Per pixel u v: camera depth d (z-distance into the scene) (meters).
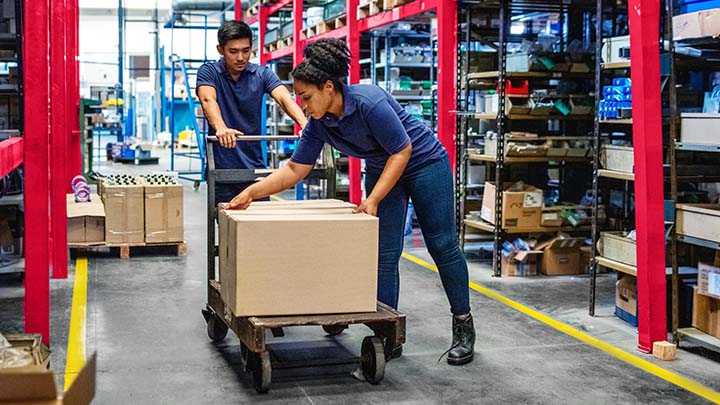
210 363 4.25
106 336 4.76
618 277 5.65
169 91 24.89
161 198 7.50
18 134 4.99
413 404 3.69
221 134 4.38
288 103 4.84
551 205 6.91
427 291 6.17
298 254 3.59
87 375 1.70
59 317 5.20
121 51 20.42
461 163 7.29
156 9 23.42
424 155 4.07
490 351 4.57
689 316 4.96
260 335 3.49
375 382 3.92
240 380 3.99
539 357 4.47
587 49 6.82
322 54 3.63
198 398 3.72
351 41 8.98
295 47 11.46
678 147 4.48
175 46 26.52
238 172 4.39
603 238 5.47
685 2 4.59
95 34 26.27
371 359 3.93
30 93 4.14
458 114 7.07
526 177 7.53
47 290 4.29
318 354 4.46
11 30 5.79
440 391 3.87
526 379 4.08
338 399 3.73
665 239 4.66
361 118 3.75
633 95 4.48
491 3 6.76
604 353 4.57
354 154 4.06
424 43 10.60
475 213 7.37
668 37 4.44
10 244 6.24
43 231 4.25
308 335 4.87
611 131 6.77
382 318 3.67
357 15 8.94
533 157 6.68
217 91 4.88
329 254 3.63
